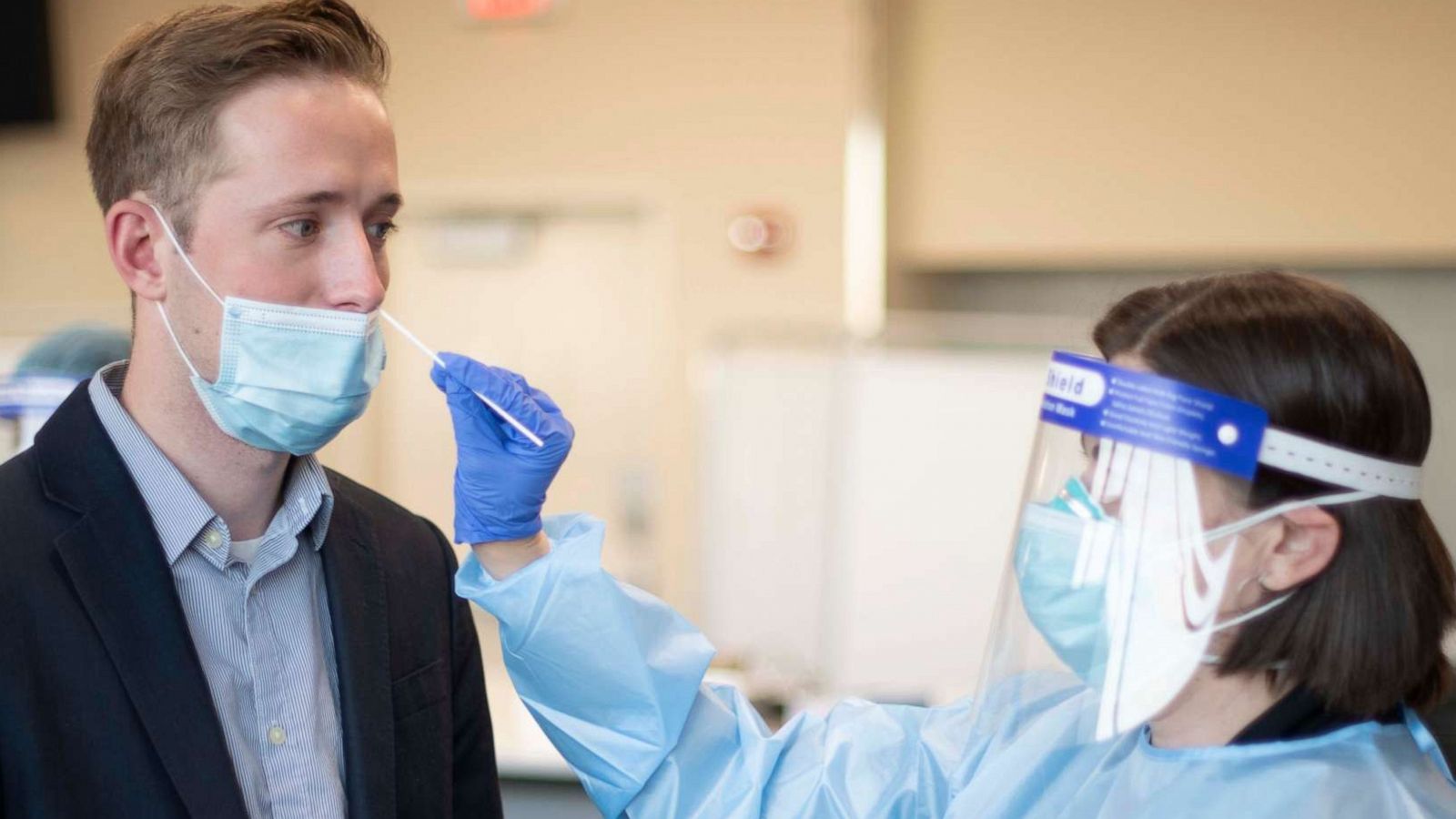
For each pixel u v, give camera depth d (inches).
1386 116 158.4
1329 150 160.7
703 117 177.8
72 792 43.9
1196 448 44.4
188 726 46.1
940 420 149.7
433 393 190.9
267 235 47.0
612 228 185.8
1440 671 45.8
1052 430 48.5
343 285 48.1
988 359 148.2
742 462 160.6
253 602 50.5
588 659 52.4
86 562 46.3
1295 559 44.0
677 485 183.8
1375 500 43.7
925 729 56.8
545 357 188.7
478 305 189.9
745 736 56.1
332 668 52.4
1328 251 161.6
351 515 54.8
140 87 47.3
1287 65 161.5
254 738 49.7
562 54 180.9
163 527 48.3
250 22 47.2
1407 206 158.4
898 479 151.6
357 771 50.4
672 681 53.4
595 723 53.7
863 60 172.1
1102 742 47.2
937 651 150.0
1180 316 45.9
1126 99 167.5
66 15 189.2
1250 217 163.9
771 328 176.1
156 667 46.2
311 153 46.9
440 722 54.9
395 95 185.6
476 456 50.3
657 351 183.8
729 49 176.4
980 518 148.3
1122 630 46.1
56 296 193.3
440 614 56.9
